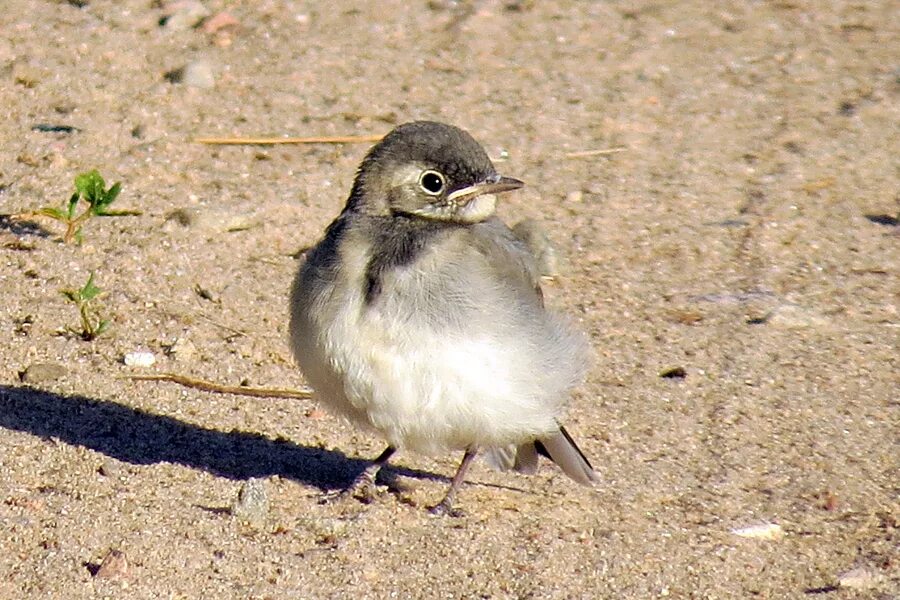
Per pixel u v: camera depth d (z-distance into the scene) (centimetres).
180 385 1239
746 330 1379
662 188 1642
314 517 1036
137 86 1766
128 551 966
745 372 1308
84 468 1075
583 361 1088
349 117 1741
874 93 1881
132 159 1599
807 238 1562
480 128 1741
